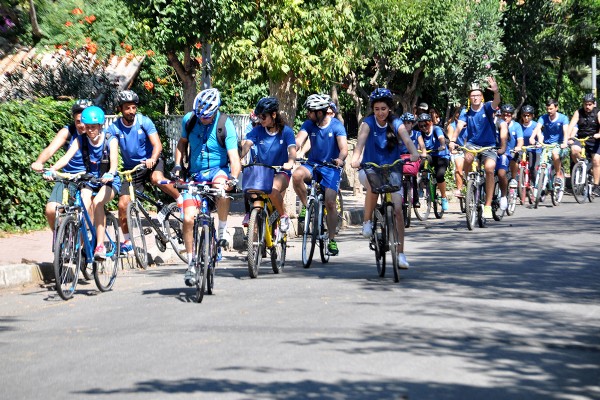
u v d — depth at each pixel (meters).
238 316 12.03
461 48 44.50
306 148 22.78
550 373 9.05
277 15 24.25
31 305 13.78
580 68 56.72
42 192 22.30
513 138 27.95
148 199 18.08
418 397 8.23
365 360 9.50
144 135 17.12
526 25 48.84
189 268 13.30
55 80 27.23
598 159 30.03
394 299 13.02
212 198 14.12
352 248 20.02
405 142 14.80
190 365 9.48
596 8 49.69
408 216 24.06
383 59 43.81
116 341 10.80
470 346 10.11
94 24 30.94
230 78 25.75
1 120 21.41
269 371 9.13
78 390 8.76
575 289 13.80
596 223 23.34
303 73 24.56
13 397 8.68
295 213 24.25
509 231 21.91
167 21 23.78
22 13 32.38
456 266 16.30
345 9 25.03
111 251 15.27
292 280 15.22
